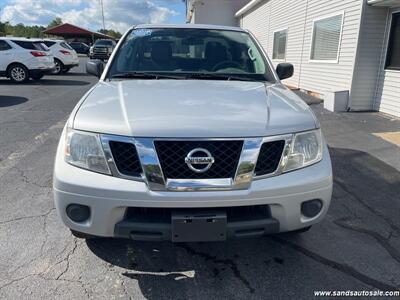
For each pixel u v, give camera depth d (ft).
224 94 8.71
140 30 12.35
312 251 9.13
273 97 8.76
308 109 8.38
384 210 11.44
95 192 6.84
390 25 26.86
